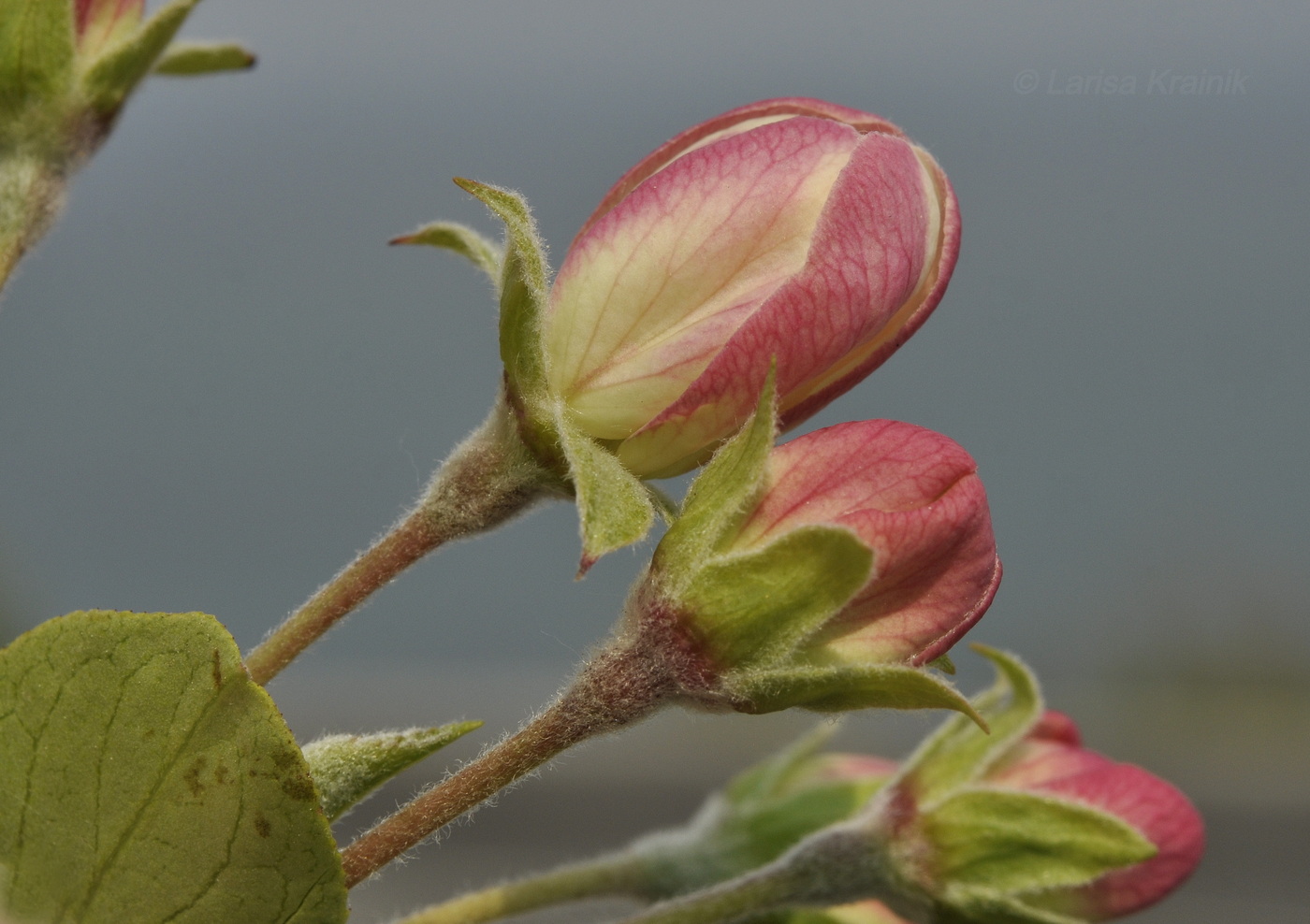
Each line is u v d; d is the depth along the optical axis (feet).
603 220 0.62
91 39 0.66
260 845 0.59
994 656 0.68
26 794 0.59
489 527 0.63
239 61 0.70
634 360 0.62
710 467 0.62
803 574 0.61
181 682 0.59
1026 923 0.67
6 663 0.59
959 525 0.61
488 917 0.69
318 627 0.63
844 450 0.62
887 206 0.61
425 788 0.63
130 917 0.59
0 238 0.66
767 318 0.61
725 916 0.67
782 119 0.63
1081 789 0.68
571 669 0.63
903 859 0.67
